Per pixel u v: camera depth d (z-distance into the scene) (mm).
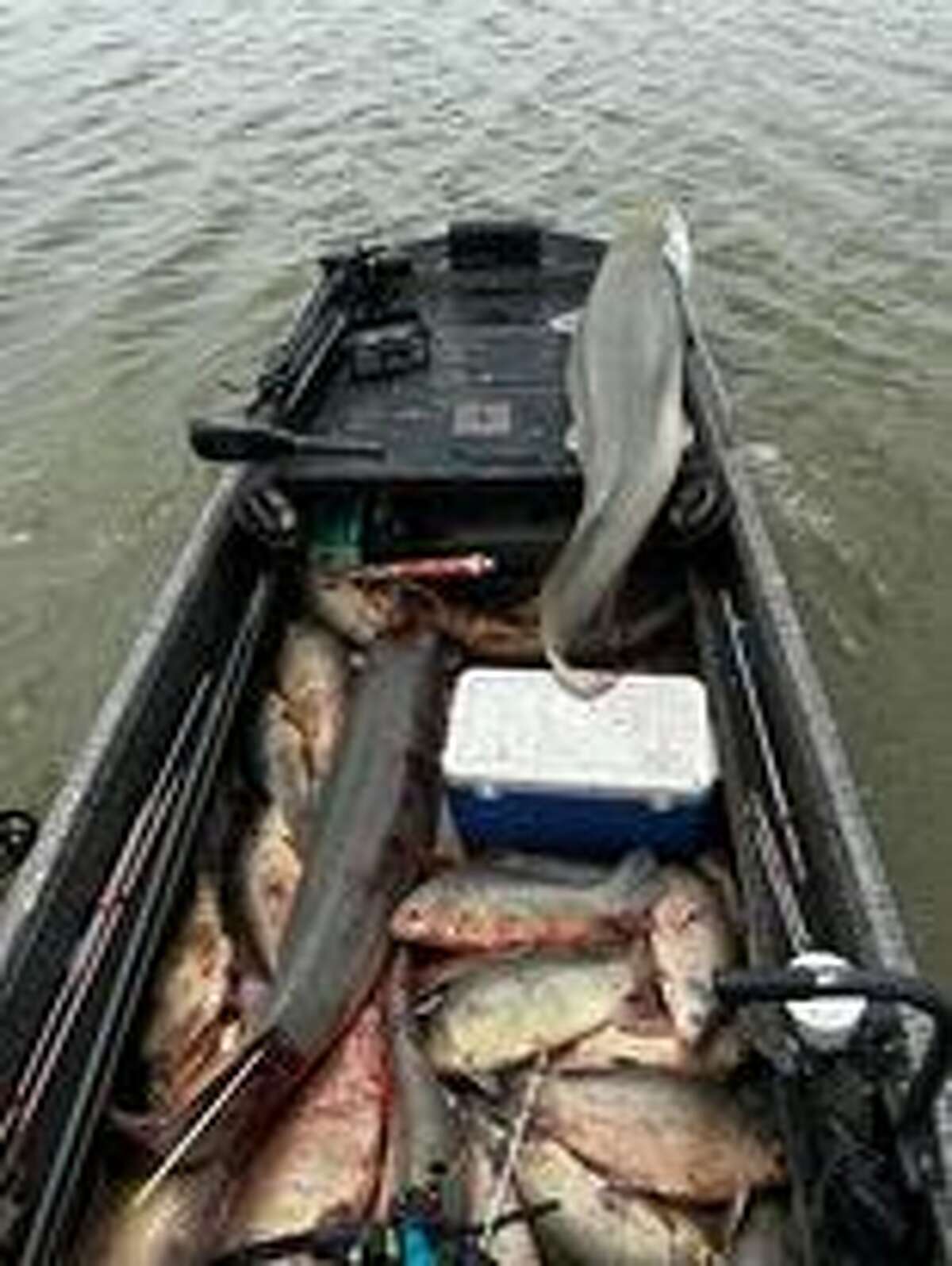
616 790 2352
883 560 3850
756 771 2354
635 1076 2064
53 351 5074
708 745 2400
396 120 6758
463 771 2379
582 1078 2072
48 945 2070
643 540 2801
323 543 3018
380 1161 2006
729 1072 2055
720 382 3812
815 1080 1842
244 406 3963
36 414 4738
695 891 2297
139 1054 2150
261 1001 2191
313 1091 2094
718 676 2551
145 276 5520
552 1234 1904
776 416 4414
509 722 2459
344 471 3021
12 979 1968
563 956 2217
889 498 4062
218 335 5098
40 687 3713
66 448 4566
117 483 4398
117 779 2311
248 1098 2020
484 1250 1858
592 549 2705
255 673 2768
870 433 4320
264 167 6367
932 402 4445
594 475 2805
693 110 6594
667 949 2201
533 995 2156
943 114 6383
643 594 2887
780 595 2533
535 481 3002
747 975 1671
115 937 2182
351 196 6047
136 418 4680
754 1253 1848
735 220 5570
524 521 3088
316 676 2797
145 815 2361
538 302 3830
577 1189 1944
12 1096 1942
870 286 5078
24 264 5668
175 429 4609
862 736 3332
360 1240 1846
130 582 4023
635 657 2805
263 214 5961
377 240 5555
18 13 8727
